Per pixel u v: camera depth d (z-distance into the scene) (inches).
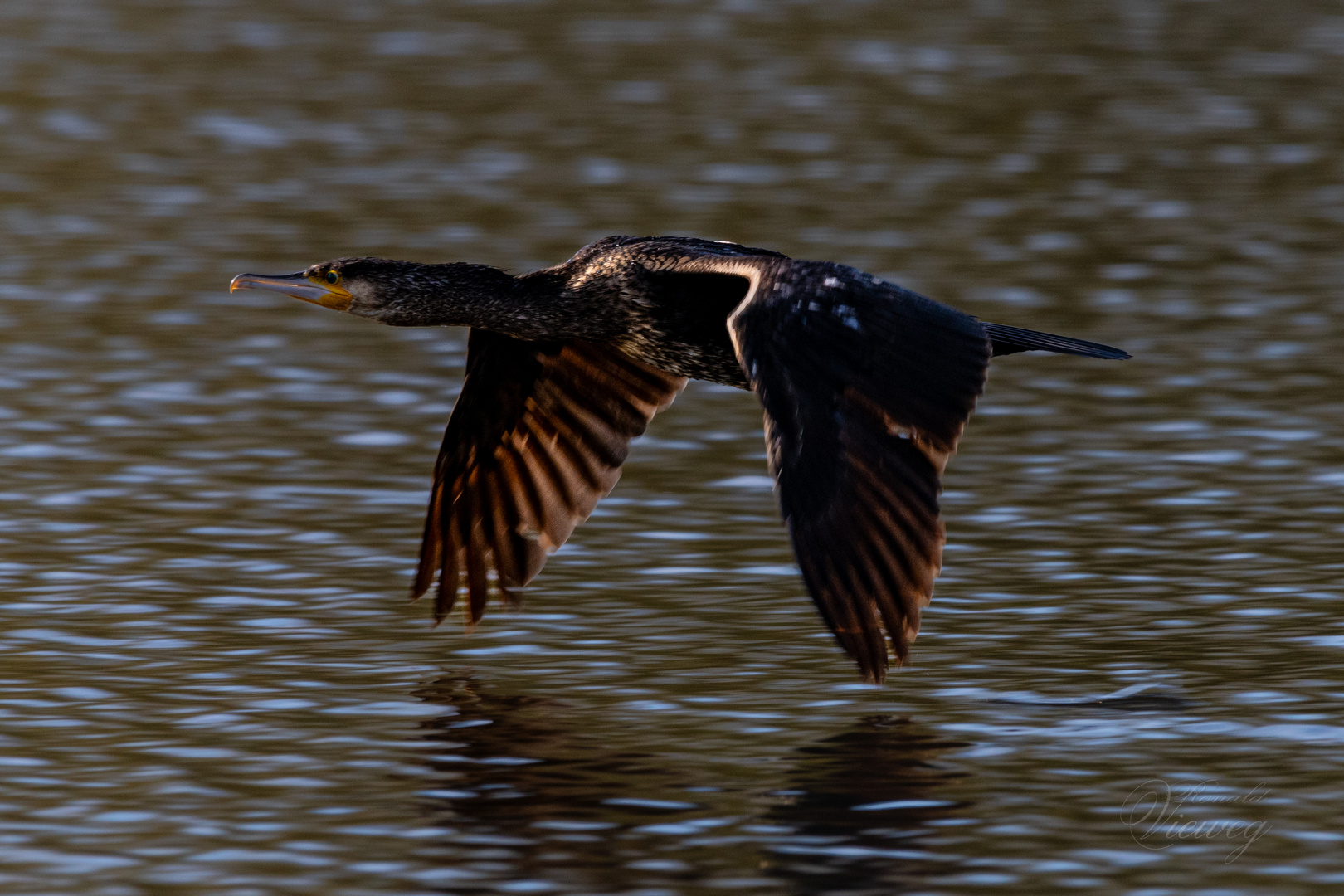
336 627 503.2
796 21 1796.3
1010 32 1744.6
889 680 462.9
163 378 772.0
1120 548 568.1
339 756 417.4
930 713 441.1
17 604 515.8
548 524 478.3
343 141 1296.8
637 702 450.0
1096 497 621.6
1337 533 580.1
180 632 496.7
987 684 458.9
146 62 1568.7
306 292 458.0
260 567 551.8
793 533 341.1
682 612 515.5
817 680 463.2
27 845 371.2
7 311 871.7
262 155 1249.4
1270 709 439.2
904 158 1251.2
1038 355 811.4
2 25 1716.3
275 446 683.4
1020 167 1229.1
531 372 467.8
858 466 344.8
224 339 837.8
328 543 575.5
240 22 1764.3
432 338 859.4
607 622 507.2
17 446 674.2
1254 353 811.4
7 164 1207.6
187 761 413.4
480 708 446.0
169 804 390.9
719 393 777.6
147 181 1168.8
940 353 355.6
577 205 1104.8
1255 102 1450.5
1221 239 1034.7
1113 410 731.4
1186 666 468.8
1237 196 1148.5
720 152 1267.2
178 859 366.0
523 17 1812.3
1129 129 1350.9
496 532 480.4
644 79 1530.5
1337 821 378.9
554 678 466.6
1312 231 1055.6
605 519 599.5
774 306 365.4
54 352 807.1
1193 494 623.5
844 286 364.8
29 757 414.0
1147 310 885.2
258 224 1055.6
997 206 1114.1
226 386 765.3
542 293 450.3
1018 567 551.2
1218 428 703.7
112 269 958.4
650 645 490.3
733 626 504.7
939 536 339.9
